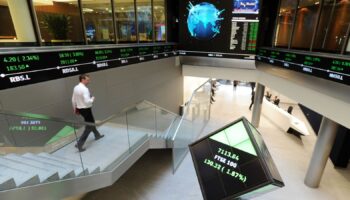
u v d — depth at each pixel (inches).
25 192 98.3
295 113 474.6
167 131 267.4
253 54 309.6
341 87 153.3
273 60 260.5
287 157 290.8
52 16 164.7
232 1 293.3
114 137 181.2
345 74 149.7
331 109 164.9
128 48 237.9
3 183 89.4
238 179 72.7
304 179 245.0
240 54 315.6
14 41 140.2
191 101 292.8
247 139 77.7
